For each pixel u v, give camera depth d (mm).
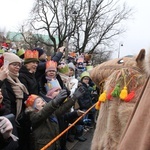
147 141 1039
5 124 2336
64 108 4008
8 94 3393
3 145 2381
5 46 9055
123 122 2258
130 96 2320
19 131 3373
